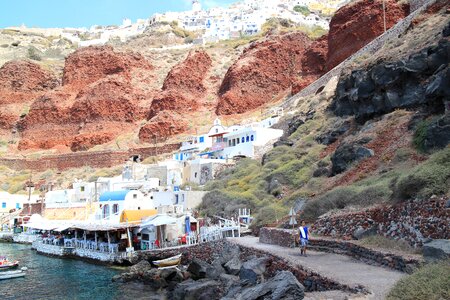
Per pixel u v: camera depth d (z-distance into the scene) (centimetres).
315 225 2956
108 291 3170
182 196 5316
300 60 10981
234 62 11650
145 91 11950
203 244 3656
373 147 3675
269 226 3672
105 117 11175
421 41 4162
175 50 14338
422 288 1342
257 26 16162
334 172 3975
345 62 7394
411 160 3047
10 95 12575
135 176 7619
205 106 11050
